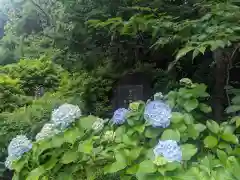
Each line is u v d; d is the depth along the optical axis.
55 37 3.43
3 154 2.49
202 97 1.78
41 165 1.51
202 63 2.92
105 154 1.45
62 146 1.53
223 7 1.93
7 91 2.95
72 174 1.49
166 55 3.02
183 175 1.26
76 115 1.56
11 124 2.54
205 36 1.83
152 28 2.29
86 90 3.47
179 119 1.52
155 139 1.50
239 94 1.97
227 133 1.53
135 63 3.44
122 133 1.54
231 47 2.35
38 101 2.79
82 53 3.36
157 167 1.25
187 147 1.41
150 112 1.50
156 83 3.24
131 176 1.39
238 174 1.38
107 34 2.95
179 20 2.46
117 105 3.63
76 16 2.96
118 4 2.71
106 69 3.59
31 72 3.30
